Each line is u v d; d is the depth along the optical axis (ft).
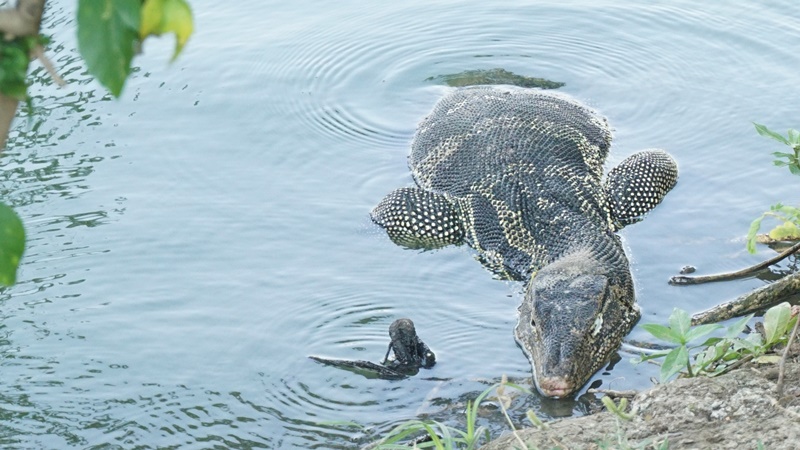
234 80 44.34
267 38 47.93
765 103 40.83
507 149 38.60
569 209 35.22
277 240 33.47
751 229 27.66
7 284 7.77
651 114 41.70
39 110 40.98
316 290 30.76
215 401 25.50
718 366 21.39
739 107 40.83
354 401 25.43
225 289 30.60
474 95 42.96
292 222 34.63
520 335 28.43
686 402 19.11
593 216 34.94
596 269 29.96
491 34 49.55
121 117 41.09
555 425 19.29
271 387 26.07
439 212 35.73
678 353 19.47
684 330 19.95
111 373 26.63
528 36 49.26
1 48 7.23
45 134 39.58
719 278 30.42
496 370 26.89
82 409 25.14
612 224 35.24
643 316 29.45
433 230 35.29
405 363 26.68
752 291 28.12
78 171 37.09
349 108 43.29
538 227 34.45
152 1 6.98
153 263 31.86
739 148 38.06
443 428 19.74
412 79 46.11
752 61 44.27
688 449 17.37
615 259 31.32
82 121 40.55
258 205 35.50
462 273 32.68
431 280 31.89
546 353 26.23
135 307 29.66
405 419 24.50
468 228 35.53
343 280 31.37
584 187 36.65
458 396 25.52
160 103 42.37
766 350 21.06
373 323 29.17
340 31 49.11
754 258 31.27
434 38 49.26
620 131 40.91
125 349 27.68
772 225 32.91
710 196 35.47
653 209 35.53
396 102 44.16
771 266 30.48
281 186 36.94
